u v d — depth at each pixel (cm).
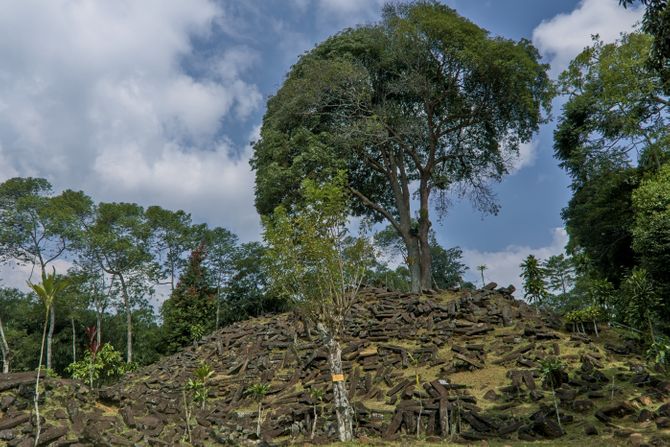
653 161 2597
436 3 3381
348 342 2220
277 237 1494
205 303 3797
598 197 2783
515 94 3164
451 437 1277
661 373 1587
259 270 4025
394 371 1906
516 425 1290
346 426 1296
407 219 3462
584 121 2914
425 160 3781
